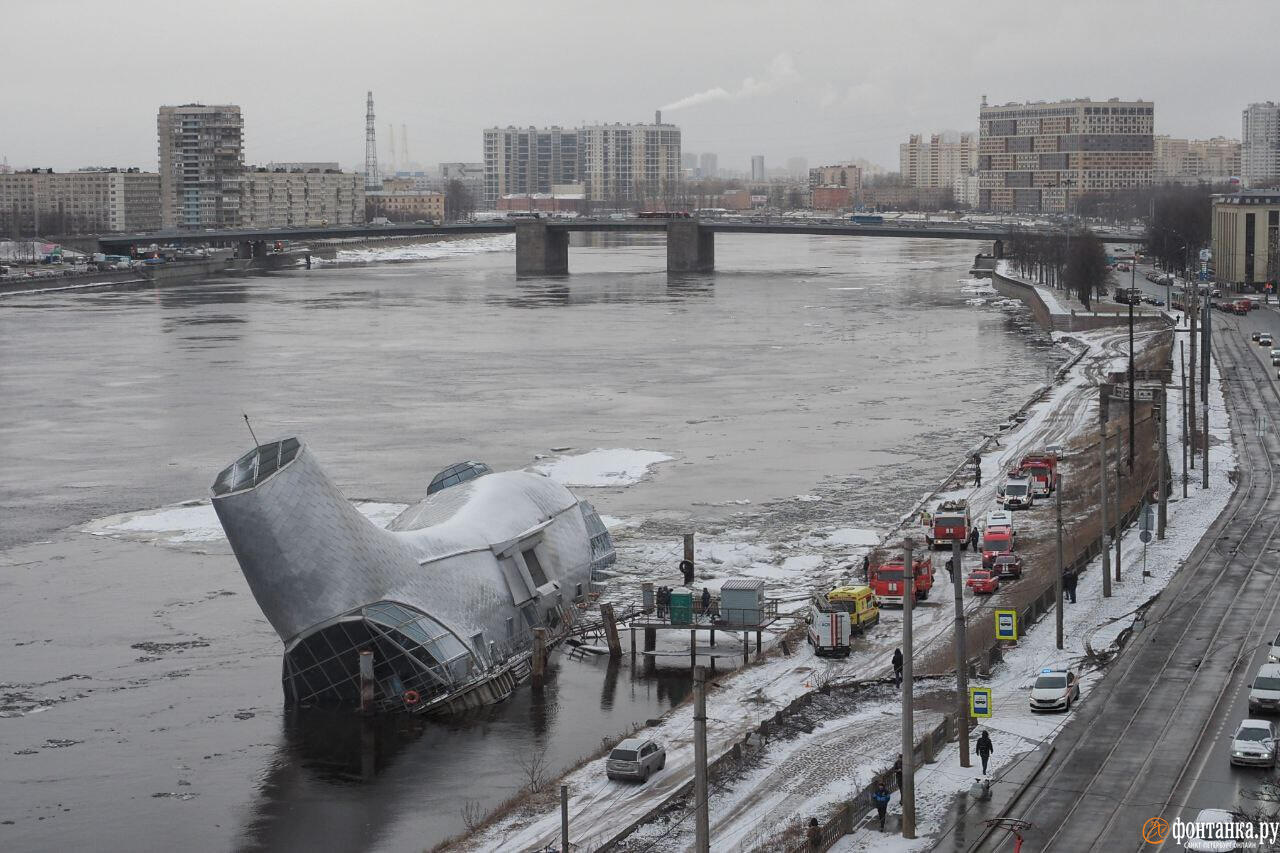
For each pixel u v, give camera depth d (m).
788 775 105.00
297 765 118.69
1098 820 93.19
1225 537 167.62
